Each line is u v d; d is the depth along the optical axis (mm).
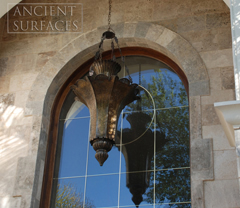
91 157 6727
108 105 5805
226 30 6668
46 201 6453
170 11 7121
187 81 6738
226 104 4191
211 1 7012
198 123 5961
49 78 7141
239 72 4367
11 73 7418
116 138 6719
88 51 7250
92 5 7629
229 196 5391
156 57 7148
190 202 5898
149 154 6441
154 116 6719
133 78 7129
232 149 5672
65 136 7008
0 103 7164
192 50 6598
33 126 6770
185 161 6211
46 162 6723
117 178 6418
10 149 6680
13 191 6273
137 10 7297
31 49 7547
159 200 6047
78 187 6508
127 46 7281
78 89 6141
